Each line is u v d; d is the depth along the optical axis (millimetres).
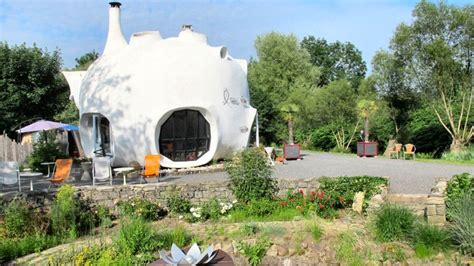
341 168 19172
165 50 18891
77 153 26172
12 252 9164
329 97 36844
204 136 19203
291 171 18219
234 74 20469
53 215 10562
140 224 9094
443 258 7883
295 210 10938
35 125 19953
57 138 27484
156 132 18016
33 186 15734
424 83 27547
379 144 35094
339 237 8773
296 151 24359
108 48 20781
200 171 18078
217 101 19188
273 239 9023
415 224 8617
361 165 20547
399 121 32188
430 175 16141
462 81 26703
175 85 18203
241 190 12016
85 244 9305
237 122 20266
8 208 10680
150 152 17953
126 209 11570
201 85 18719
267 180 12227
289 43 47094
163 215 11977
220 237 9359
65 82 33125
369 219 9352
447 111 27203
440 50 25578
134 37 19312
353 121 36406
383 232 8625
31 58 30734
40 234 10102
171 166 18391
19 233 10156
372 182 12102
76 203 11266
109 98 17953
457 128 28578
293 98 40750
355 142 35781
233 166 12359
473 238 7883
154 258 8359
